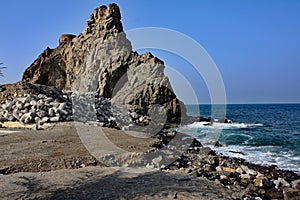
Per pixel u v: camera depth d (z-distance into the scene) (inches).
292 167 593.0
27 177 360.8
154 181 367.9
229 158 644.7
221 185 370.6
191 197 311.1
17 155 461.4
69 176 374.0
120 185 345.1
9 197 291.3
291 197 355.9
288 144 916.0
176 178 384.8
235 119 2171.5
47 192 311.3
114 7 2082.9
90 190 323.0
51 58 2336.4
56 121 805.2
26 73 2367.1
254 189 387.5
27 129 732.7
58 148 521.7
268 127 1499.8
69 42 2396.7
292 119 2196.1
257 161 649.6
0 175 367.2
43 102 884.0
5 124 791.7
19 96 964.0
